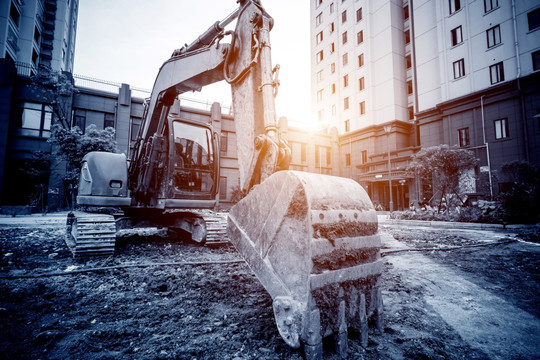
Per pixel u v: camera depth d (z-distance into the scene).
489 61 21.41
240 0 3.88
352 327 2.22
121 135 22.78
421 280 4.34
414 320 2.87
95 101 22.50
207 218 6.50
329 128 36.28
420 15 27.50
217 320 2.72
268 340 2.33
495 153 20.27
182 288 3.66
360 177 31.75
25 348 2.20
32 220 13.45
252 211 2.55
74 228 6.30
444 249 6.92
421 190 25.33
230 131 26.28
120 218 6.59
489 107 20.84
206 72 4.88
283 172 2.28
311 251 1.94
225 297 3.34
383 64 31.52
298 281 2.00
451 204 17.97
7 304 3.05
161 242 7.14
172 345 2.26
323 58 39.25
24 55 29.33
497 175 19.38
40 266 4.67
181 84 5.55
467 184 20.95
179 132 6.50
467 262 5.60
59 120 21.16
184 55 5.40
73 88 21.03
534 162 18.53
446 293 3.76
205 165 6.69
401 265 5.34
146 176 6.11
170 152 6.00
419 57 27.28
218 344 2.28
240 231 2.67
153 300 3.26
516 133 19.42
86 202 5.90
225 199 25.30
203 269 4.53
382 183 31.02
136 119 23.78
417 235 10.10
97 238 5.31
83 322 2.67
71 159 18.20
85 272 4.28
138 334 2.45
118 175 6.27
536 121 18.64
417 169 18.83
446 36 24.14
